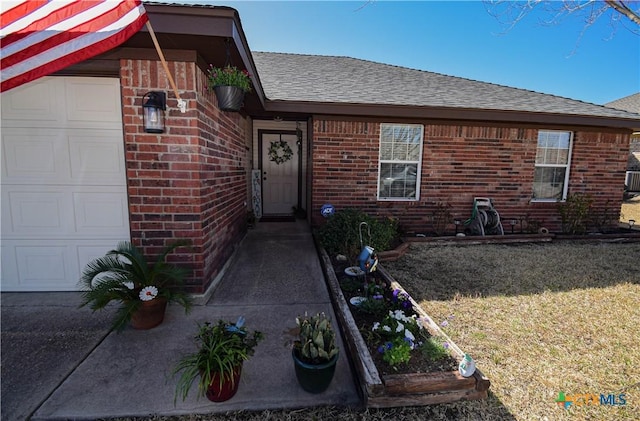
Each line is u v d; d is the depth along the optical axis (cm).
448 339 230
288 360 224
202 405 182
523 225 627
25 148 304
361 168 575
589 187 643
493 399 192
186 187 300
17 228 314
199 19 246
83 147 306
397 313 244
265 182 767
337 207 578
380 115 539
